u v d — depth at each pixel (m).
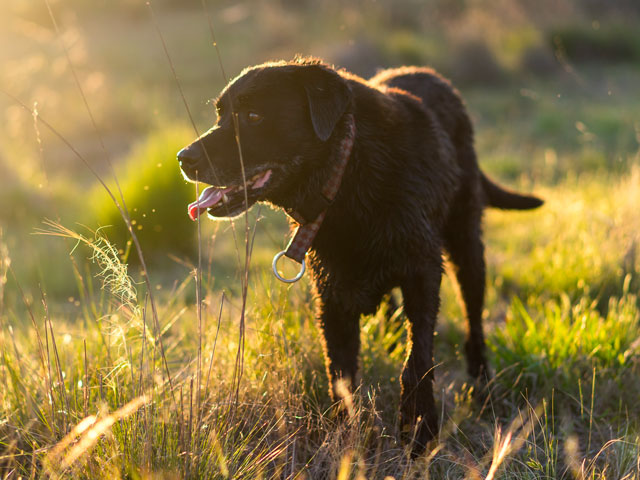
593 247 4.94
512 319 3.77
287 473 2.50
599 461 2.66
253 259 5.57
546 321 3.68
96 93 13.07
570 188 7.31
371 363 3.22
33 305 5.00
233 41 18.14
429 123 2.99
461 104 3.75
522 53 15.30
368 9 18.58
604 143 10.30
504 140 11.02
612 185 7.12
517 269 5.16
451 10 18.78
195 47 18.05
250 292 3.46
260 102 2.51
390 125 2.72
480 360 3.47
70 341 3.40
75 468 2.15
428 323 2.82
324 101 2.47
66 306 5.14
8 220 7.65
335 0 19.27
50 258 6.31
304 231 2.65
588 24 17.41
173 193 6.34
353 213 2.66
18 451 2.56
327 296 2.84
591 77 14.75
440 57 15.28
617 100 12.84
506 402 3.14
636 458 2.52
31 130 11.45
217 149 2.49
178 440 2.18
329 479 2.35
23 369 3.00
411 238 2.70
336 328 2.88
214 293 4.81
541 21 17.50
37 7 19.09
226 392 2.76
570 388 3.15
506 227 6.79
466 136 3.68
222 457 2.11
